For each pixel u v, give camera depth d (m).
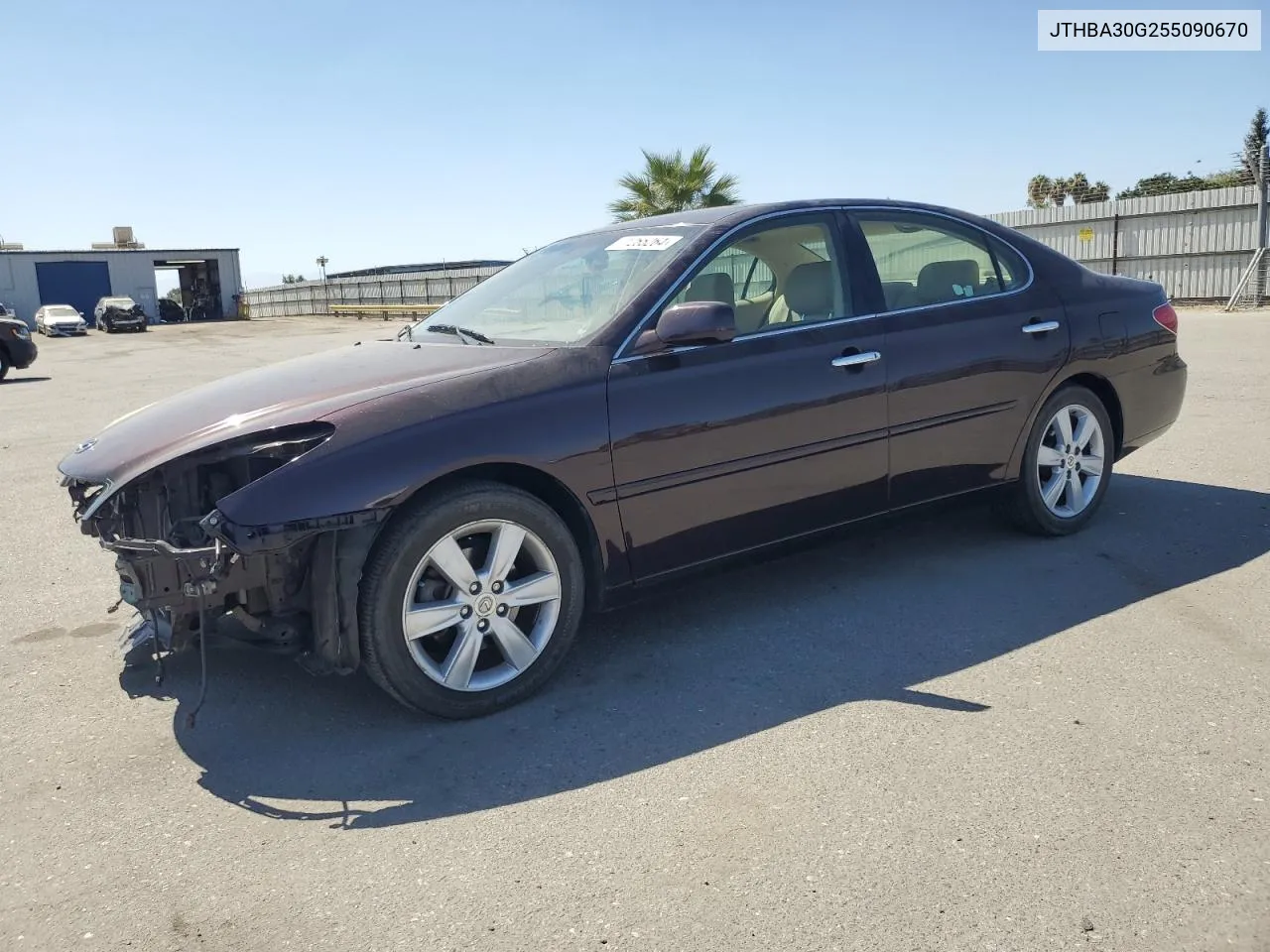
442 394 3.28
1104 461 4.95
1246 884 2.29
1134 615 3.91
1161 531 4.95
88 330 44.78
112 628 4.30
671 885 2.39
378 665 3.15
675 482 3.62
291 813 2.78
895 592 4.29
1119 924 2.18
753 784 2.82
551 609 3.44
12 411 12.68
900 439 4.18
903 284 4.32
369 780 2.95
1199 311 19.69
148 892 2.45
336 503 2.99
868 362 4.05
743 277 3.99
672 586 3.79
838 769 2.88
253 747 3.18
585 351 3.54
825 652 3.72
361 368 3.68
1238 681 3.31
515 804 2.79
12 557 5.46
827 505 4.04
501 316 4.14
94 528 3.23
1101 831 2.52
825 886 2.35
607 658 3.77
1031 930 2.17
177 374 18.12
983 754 2.92
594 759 3.02
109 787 2.95
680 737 3.13
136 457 3.22
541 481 3.46
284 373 3.79
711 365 3.71
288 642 3.20
